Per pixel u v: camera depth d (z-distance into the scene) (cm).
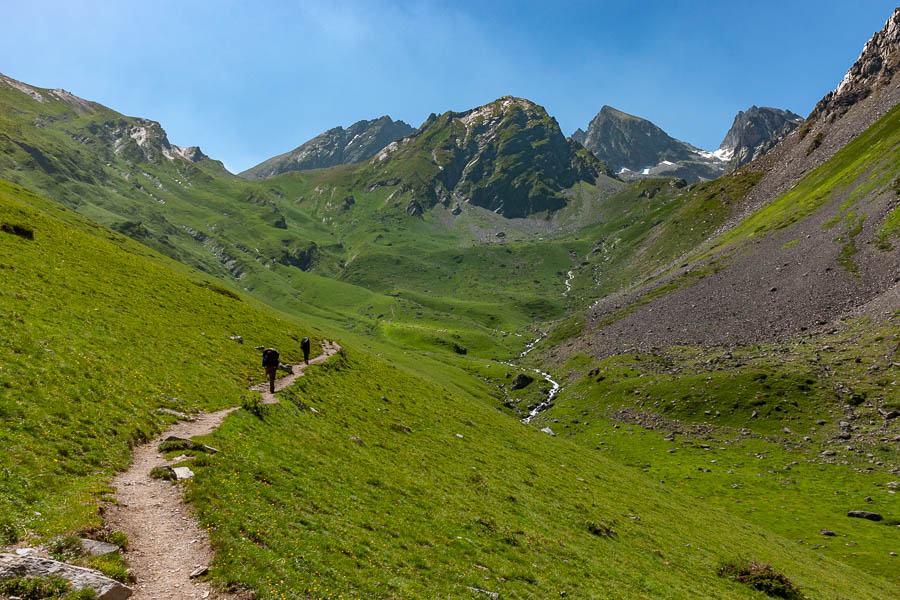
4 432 1881
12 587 1073
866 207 17325
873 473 7906
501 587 2102
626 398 12850
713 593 2914
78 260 5981
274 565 1552
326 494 2462
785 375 11069
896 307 11794
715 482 8306
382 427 4594
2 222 5666
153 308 5556
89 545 1370
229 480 2123
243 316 7444
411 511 2717
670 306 19162
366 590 1677
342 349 8062
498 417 7738
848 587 4038
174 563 1443
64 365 2769
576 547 2988
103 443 2202
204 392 3562
